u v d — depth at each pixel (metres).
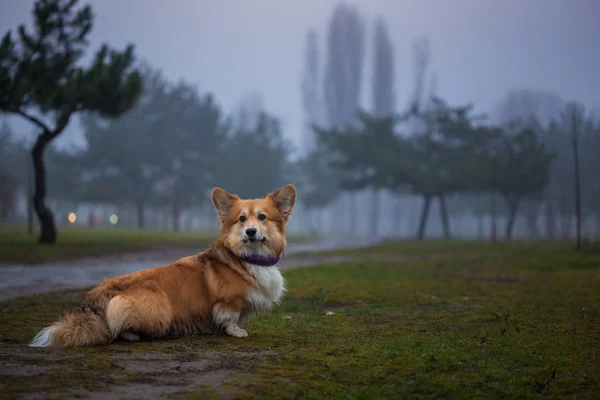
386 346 6.04
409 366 5.25
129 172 63.97
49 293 10.91
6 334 6.65
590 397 4.49
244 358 5.41
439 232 94.75
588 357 5.65
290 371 5.00
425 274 14.91
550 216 67.00
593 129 66.69
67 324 5.80
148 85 67.38
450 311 8.80
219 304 6.35
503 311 8.59
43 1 22.89
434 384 4.71
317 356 5.57
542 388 4.70
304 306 9.57
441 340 6.45
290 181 81.00
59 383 4.43
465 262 19.36
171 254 23.42
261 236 6.41
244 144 69.25
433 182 50.03
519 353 5.73
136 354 5.45
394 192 57.09
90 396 4.16
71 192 68.69
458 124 50.53
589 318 7.91
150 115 67.00
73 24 23.62
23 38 22.89
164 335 6.22
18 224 61.75
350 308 9.31
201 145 66.62
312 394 4.41
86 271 15.72
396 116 57.00
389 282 12.83
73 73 23.50
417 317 8.22
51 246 22.36
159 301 6.09
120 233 41.41
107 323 5.88
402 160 51.03
